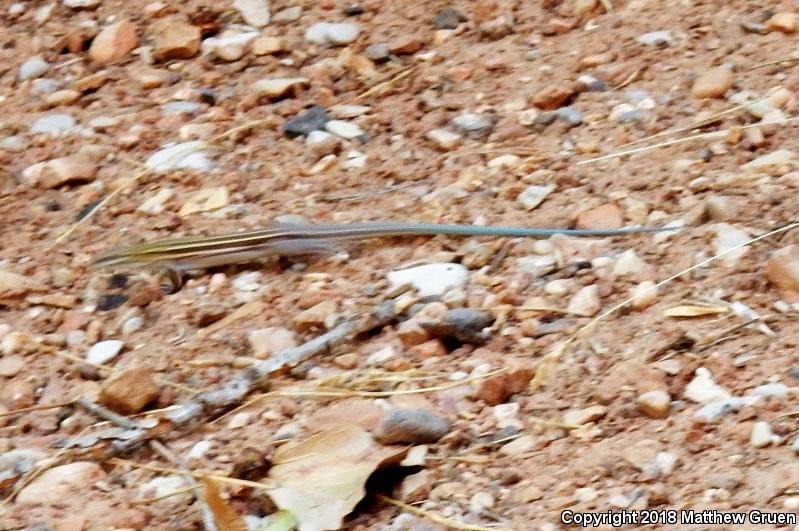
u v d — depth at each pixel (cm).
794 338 727
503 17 1195
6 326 887
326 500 648
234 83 1176
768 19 1116
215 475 684
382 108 1111
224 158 1066
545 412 714
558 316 803
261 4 1270
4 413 780
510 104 1072
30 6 1328
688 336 743
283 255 920
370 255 914
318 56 1201
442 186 981
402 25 1223
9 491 701
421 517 642
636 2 1187
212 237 912
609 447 666
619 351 750
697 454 650
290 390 765
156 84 1188
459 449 693
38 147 1113
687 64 1077
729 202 865
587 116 1035
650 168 946
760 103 991
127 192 1037
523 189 953
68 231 997
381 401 740
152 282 918
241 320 859
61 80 1216
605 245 866
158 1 1300
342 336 805
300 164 1045
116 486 698
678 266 823
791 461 627
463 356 779
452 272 862
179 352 830
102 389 770
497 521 628
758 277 788
